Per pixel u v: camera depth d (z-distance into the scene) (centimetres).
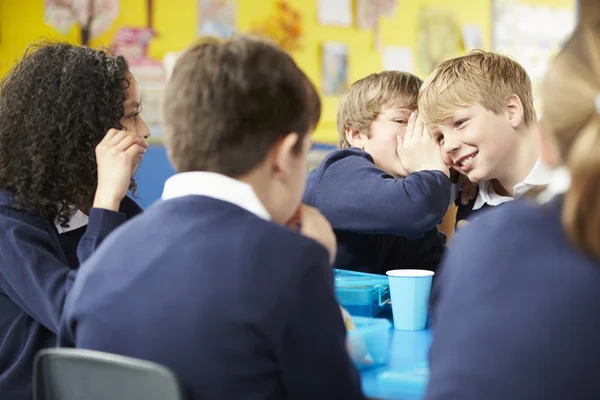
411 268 188
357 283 141
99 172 141
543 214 77
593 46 74
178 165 101
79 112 144
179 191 100
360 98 188
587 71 74
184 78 100
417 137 175
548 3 518
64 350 93
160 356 90
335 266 175
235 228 92
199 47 102
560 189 77
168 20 368
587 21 78
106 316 94
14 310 143
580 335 70
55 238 144
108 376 90
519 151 171
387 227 164
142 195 359
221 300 88
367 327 116
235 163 98
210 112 97
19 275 136
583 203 70
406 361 114
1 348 140
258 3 394
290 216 105
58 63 147
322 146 405
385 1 438
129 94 152
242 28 389
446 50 469
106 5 351
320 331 91
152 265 93
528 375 71
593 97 72
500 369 71
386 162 187
